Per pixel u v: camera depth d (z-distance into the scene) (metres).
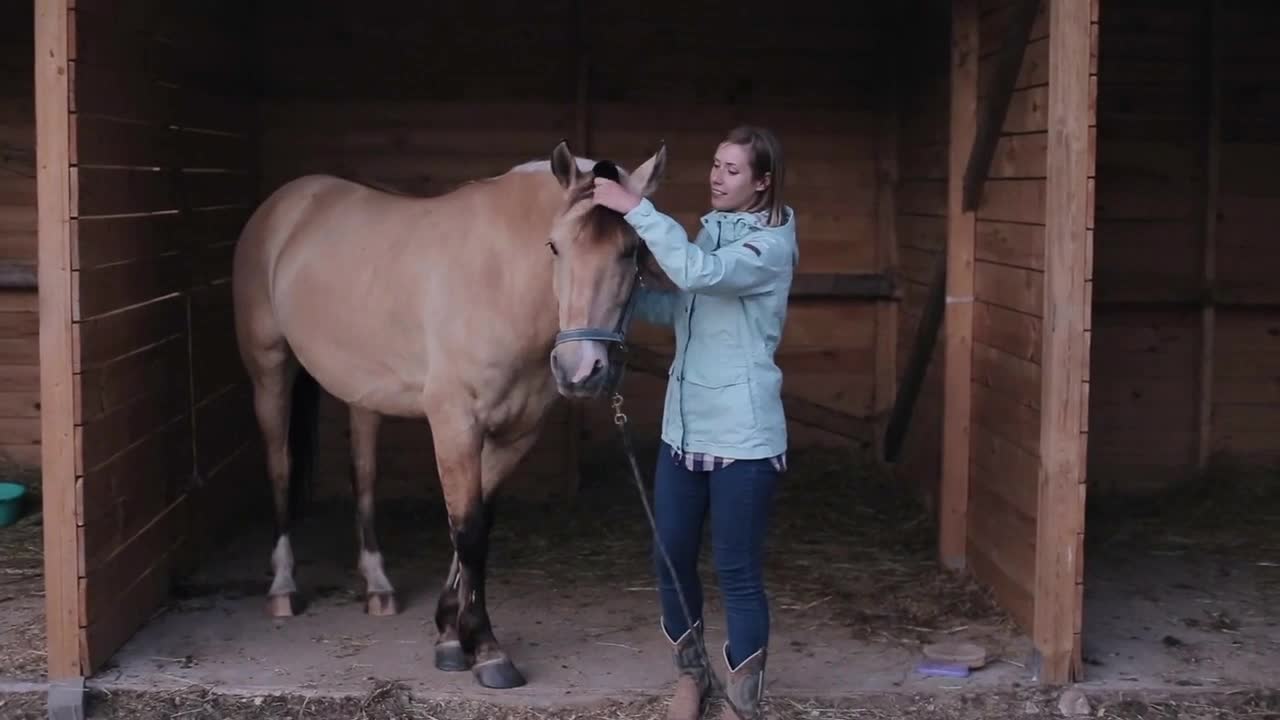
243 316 4.37
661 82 5.85
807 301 6.03
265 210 4.41
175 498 4.45
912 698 3.57
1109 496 5.83
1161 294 5.76
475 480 3.62
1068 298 3.57
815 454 6.11
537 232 3.48
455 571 3.80
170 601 4.36
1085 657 3.90
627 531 5.32
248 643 3.96
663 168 3.11
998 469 4.30
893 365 6.02
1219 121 5.67
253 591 4.50
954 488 4.72
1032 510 3.92
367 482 4.32
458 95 5.74
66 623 3.52
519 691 3.58
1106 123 5.67
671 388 3.14
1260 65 5.69
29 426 5.66
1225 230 5.76
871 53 5.93
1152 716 3.53
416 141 5.75
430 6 5.68
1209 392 5.82
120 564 3.85
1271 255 5.77
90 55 3.55
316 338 4.03
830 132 5.96
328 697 3.52
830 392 6.09
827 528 5.34
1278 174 5.73
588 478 5.91
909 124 5.71
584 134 5.76
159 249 4.23
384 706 3.49
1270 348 5.86
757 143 3.06
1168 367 5.84
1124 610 4.38
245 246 4.40
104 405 3.68
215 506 4.99
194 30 4.66
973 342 4.62
